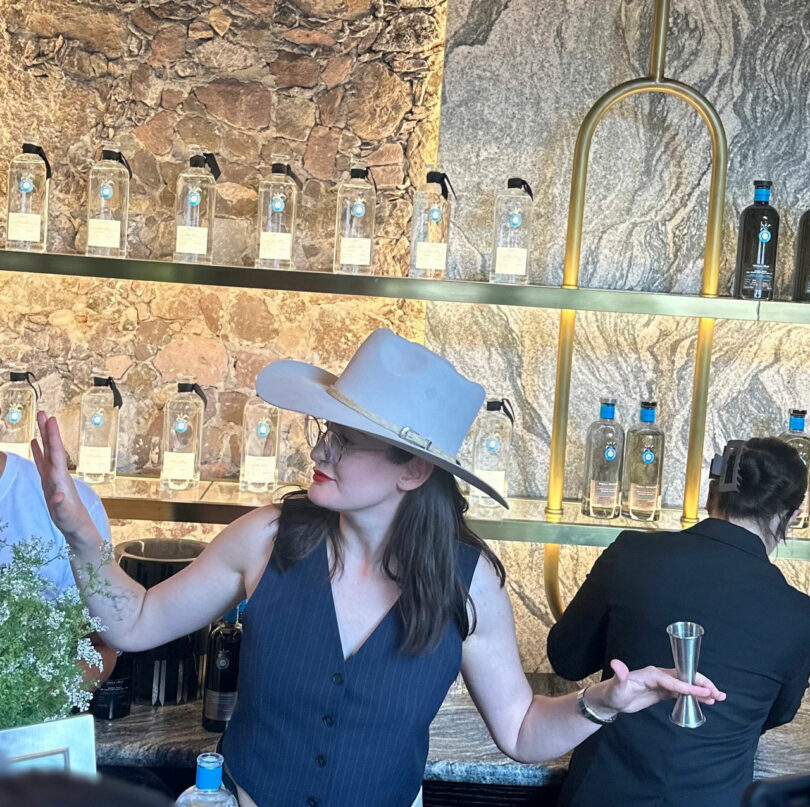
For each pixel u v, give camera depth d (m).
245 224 2.66
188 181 2.42
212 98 2.63
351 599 1.63
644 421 2.50
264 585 1.64
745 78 2.63
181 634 1.72
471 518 2.41
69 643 1.22
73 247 2.64
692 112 2.63
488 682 1.68
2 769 0.39
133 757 2.07
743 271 2.48
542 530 2.42
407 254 2.65
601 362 2.69
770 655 1.96
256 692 1.62
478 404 1.63
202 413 2.59
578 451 2.71
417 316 2.68
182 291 2.68
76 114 2.62
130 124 2.63
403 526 1.59
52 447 1.52
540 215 2.65
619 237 2.66
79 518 1.54
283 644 1.61
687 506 2.51
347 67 2.63
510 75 2.62
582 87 2.62
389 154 2.64
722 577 1.99
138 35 2.62
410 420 1.55
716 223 2.44
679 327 2.68
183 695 2.28
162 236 2.66
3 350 2.67
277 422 2.54
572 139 2.63
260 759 1.61
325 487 1.57
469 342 2.68
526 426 2.70
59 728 1.05
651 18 2.61
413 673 1.59
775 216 2.47
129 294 2.68
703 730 1.94
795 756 2.25
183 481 2.53
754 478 2.05
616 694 1.50
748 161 2.64
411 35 2.62
